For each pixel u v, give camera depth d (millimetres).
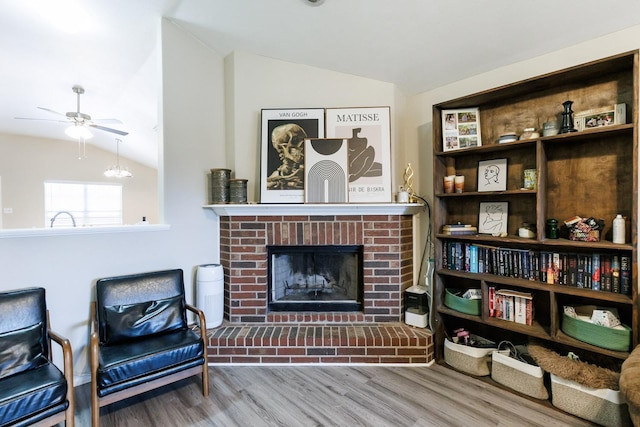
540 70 2311
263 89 2977
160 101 2598
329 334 2586
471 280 2711
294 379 2334
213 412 1953
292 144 2873
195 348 2066
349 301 2898
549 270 2139
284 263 3084
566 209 2168
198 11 2455
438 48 2426
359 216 2799
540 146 2076
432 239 2900
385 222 2793
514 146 2266
